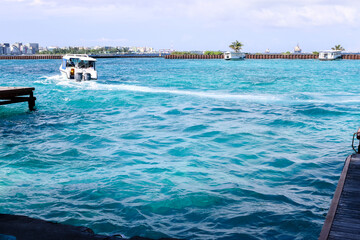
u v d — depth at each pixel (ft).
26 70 195.31
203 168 29.71
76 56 106.73
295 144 37.58
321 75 153.38
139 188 25.21
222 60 373.61
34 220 14.42
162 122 49.85
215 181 26.63
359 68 216.13
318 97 79.05
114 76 142.00
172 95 80.18
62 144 37.83
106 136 41.34
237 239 18.45
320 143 38.17
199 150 35.24
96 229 19.40
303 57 396.78
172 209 21.88
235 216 20.92
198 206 22.27
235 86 103.09
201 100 72.79
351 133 43.06
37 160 32.01
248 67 226.79
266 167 30.07
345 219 16.69
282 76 146.00
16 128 46.09
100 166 30.40
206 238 18.54
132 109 61.52
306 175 28.07
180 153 34.30
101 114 56.85
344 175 22.58
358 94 85.35
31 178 27.43
